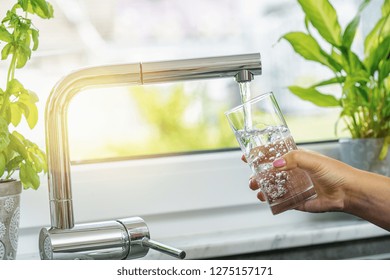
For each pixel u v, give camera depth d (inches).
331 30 51.8
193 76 33.9
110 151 52.0
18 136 39.5
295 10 55.7
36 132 49.1
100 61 51.1
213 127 54.2
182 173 51.6
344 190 41.0
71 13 50.0
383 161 51.3
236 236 48.4
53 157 34.0
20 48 37.8
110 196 49.9
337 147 55.9
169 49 52.7
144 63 33.9
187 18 53.0
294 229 49.5
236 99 54.6
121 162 51.6
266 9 54.9
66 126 34.3
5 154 37.1
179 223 51.5
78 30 50.2
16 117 38.9
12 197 36.8
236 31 54.2
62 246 32.9
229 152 54.2
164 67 33.7
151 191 50.8
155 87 52.9
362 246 48.9
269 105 36.0
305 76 56.4
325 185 40.6
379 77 51.6
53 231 33.5
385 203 40.2
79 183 49.3
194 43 53.4
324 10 51.1
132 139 52.4
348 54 51.9
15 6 39.4
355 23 51.3
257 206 53.4
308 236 47.4
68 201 34.1
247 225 52.9
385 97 51.8
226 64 33.6
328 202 41.8
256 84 55.2
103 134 51.9
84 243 33.2
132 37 51.8
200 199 51.8
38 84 49.2
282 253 47.6
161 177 51.1
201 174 52.0
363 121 52.7
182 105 53.5
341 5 57.3
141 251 34.3
